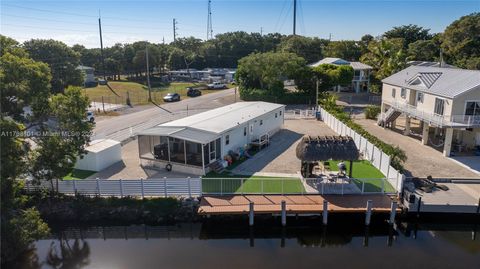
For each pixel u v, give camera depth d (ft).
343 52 299.17
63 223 73.41
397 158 86.63
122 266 59.11
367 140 99.40
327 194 75.56
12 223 55.67
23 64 65.31
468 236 69.10
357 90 230.89
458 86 101.91
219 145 92.27
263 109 124.36
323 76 195.62
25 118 69.05
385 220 71.77
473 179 83.92
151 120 149.59
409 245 65.72
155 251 64.34
